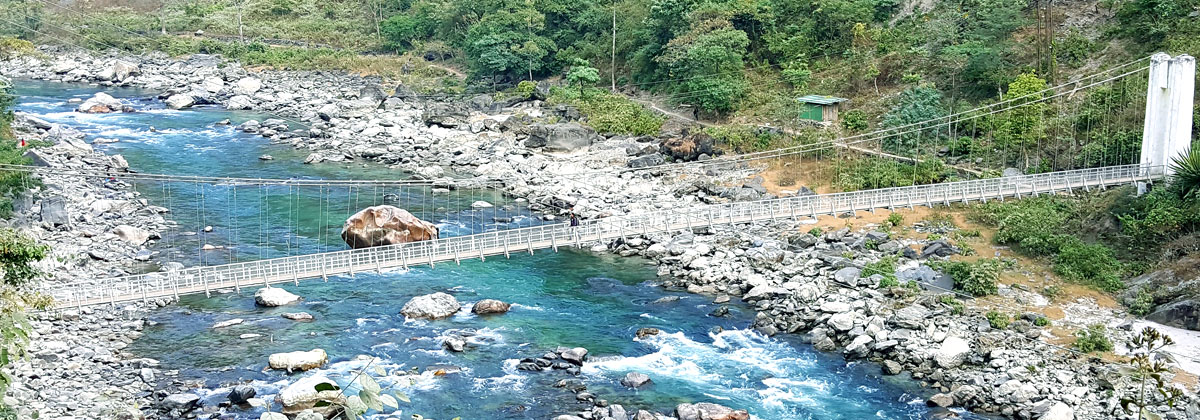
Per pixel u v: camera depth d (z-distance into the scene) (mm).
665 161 89000
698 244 66625
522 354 49344
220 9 172125
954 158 82188
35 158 79688
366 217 63406
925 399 45125
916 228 68250
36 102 117188
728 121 99062
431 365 47500
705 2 109438
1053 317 53531
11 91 104500
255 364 47125
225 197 77312
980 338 50531
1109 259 59188
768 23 110312
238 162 90188
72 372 44875
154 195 77000
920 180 78312
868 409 44125
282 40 158750
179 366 46750
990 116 83875
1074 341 50219
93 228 66500
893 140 86438
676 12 109188
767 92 102000
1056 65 88812
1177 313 51656
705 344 51281
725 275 61375
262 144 98250
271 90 127125
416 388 45000
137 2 173875
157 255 63031
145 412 41812
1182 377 45719
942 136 85938
